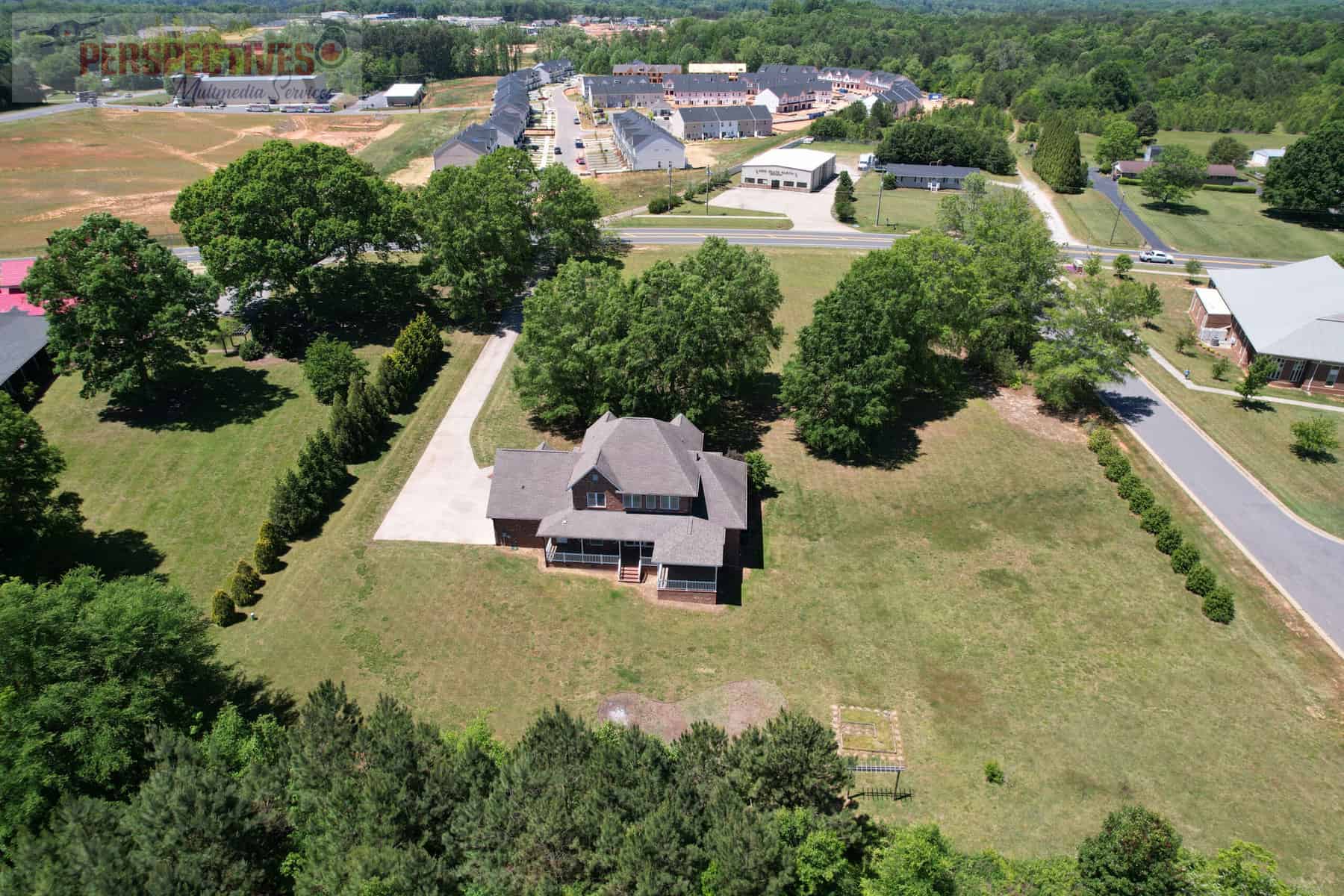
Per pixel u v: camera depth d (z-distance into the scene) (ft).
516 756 122.93
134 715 126.62
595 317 229.25
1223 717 150.82
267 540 187.42
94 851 102.42
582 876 107.24
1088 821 132.36
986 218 293.43
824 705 154.61
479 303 307.17
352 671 161.38
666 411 230.27
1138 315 249.75
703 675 161.48
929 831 113.80
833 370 221.87
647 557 189.26
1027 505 213.05
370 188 291.17
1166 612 176.04
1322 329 267.18
